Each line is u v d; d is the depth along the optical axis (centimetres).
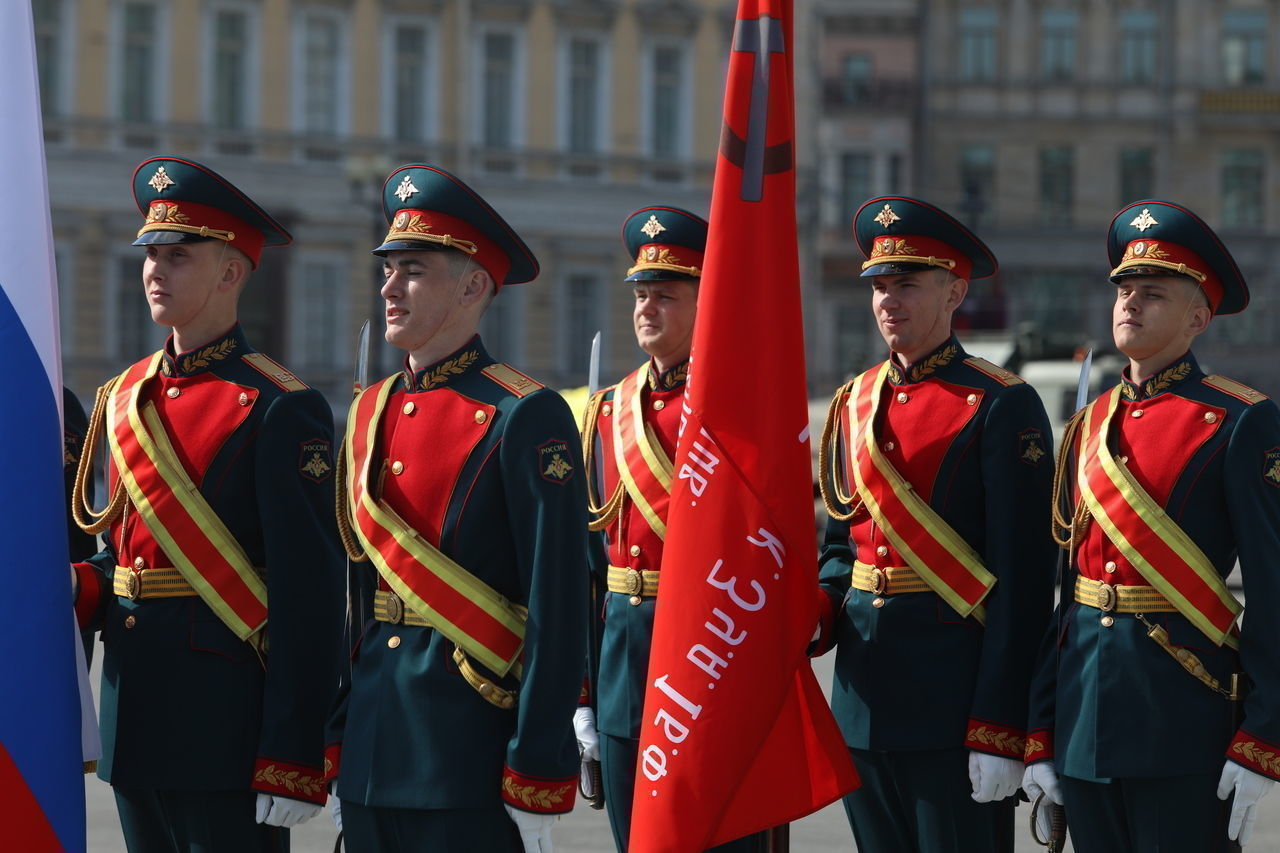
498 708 645
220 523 700
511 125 5266
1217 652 687
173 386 722
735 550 645
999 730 722
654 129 5422
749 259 648
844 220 6756
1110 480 703
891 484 759
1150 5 6781
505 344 5303
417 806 634
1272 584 673
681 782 643
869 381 794
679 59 5434
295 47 4978
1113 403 722
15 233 692
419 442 662
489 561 652
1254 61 6812
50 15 4716
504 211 5250
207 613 699
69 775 666
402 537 651
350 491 677
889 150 6769
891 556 762
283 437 699
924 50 6781
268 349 4978
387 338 667
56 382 692
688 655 647
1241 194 6806
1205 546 690
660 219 821
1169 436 699
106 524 726
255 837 702
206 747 690
